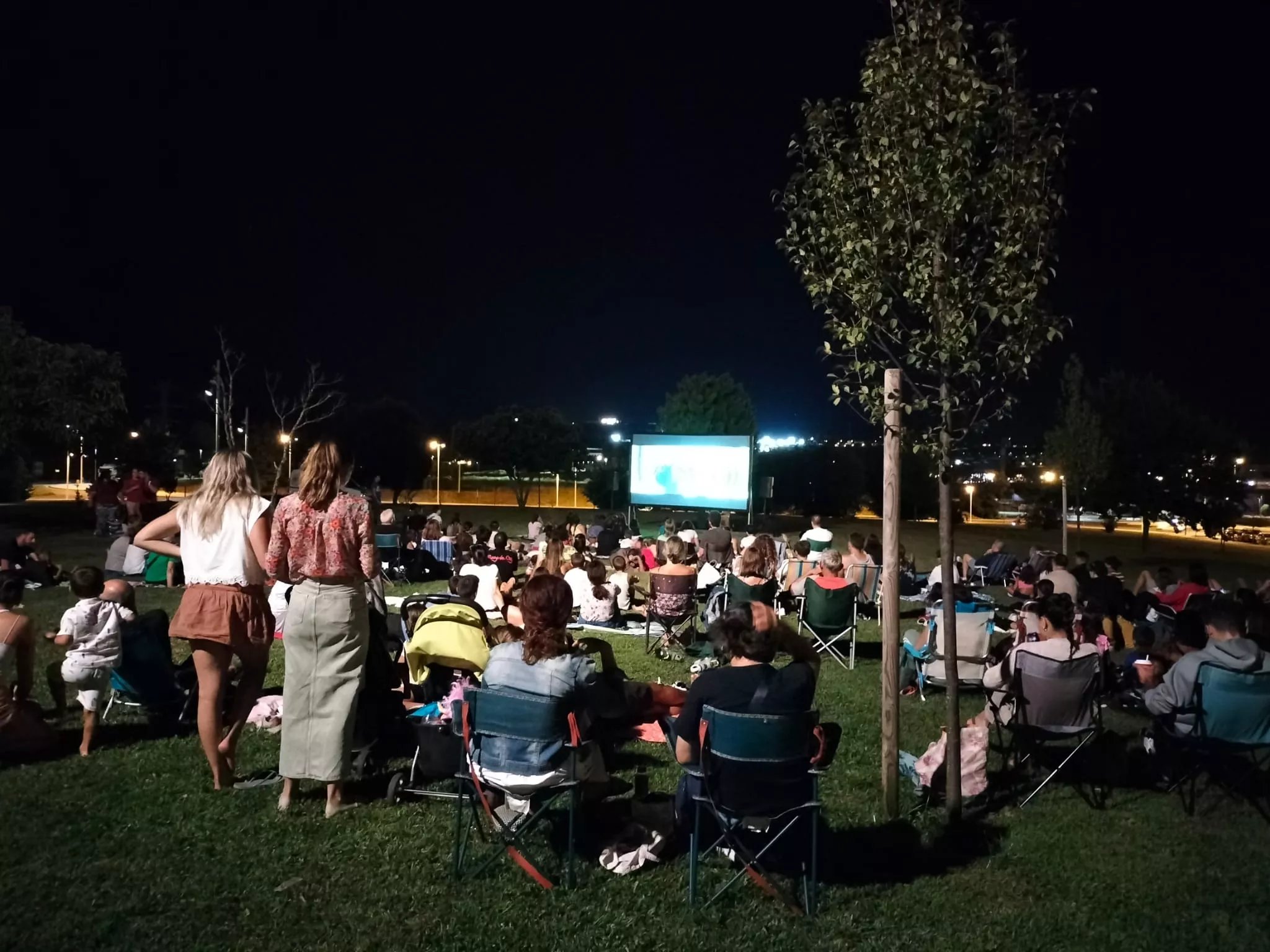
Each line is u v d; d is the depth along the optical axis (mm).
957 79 4523
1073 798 5281
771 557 9398
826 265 4906
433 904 3771
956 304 4527
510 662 4059
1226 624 5223
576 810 4477
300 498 4555
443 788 4996
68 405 25594
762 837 4125
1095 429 27406
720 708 3852
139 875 3934
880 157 4598
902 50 4660
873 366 4770
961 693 7965
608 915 3711
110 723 6164
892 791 4891
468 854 4215
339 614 4562
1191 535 46125
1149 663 6914
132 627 5738
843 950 3547
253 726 6027
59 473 60188
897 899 3979
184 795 4824
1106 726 6805
